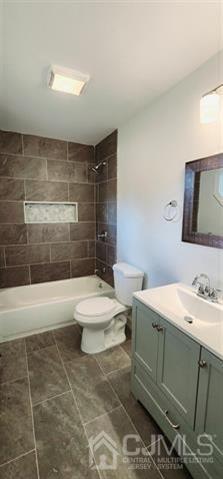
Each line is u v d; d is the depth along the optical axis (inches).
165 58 53.9
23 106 79.3
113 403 61.5
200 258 60.9
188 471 45.5
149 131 78.5
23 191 111.6
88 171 126.5
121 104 77.5
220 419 36.2
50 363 77.2
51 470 45.8
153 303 53.9
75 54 52.2
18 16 42.2
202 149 57.7
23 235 115.0
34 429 53.8
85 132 106.6
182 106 63.3
